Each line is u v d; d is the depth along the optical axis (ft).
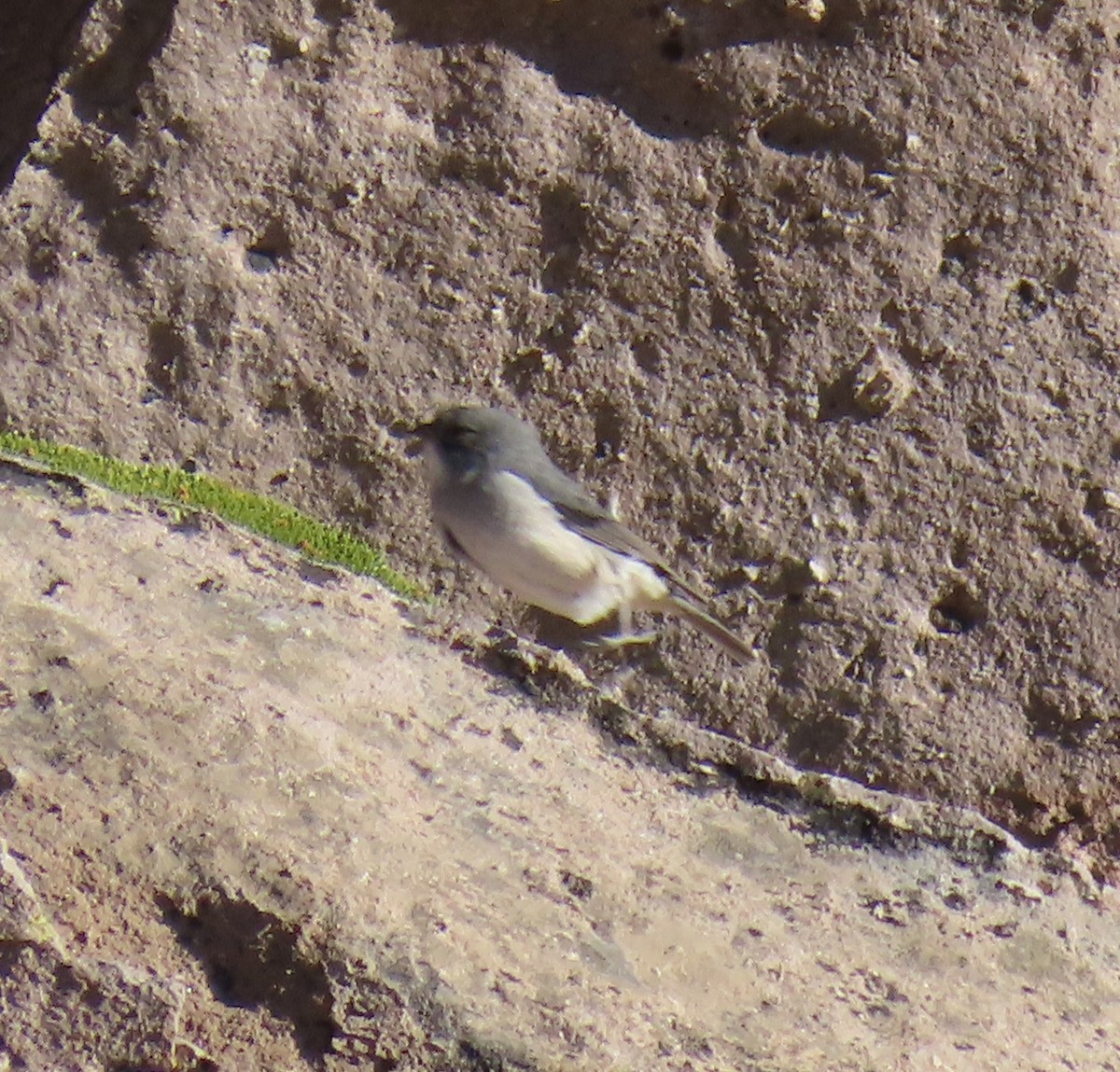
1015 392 43.65
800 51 45.16
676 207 45.47
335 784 31.96
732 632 43.04
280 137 45.75
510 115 45.85
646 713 42.75
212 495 44.39
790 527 43.96
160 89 45.34
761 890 34.94
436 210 45.93
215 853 28.76
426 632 40.55
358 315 45.75
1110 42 44.88
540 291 45.78
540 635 44.86
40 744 30.27
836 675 43.04
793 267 44.86
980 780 41.93
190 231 45.44
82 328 45.27
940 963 33.53
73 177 45.68
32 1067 25.98
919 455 43.73
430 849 31.50
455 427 41.16
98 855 28.30
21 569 36.94
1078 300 43.96
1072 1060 31.24
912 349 44.19
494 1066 26.84
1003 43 44.73
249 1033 27.04
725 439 44.65
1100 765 41.86
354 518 45.27
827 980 31.89
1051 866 37.68
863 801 38.01
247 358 45.52
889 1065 29.25
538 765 36.86
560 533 40.78
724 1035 28.99
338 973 27.45
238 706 32.99
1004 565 42.98
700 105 45.62
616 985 29.48
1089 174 44.42
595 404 45.11
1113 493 42.98
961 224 44.55
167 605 37.83
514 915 30.50
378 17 46.01
